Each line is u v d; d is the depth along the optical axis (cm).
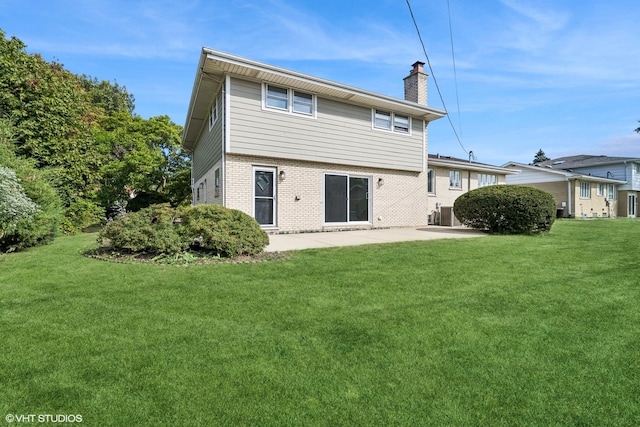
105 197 1834
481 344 278
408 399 205
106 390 211
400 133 1266
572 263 581
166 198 2148
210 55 828
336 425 183
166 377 226
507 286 441
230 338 286
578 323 323
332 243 800
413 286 440
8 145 1005
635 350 270
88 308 354
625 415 193
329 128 1091
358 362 248
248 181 959
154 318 329
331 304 371
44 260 598
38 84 1205
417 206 1335
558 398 208
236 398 205
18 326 306
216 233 605
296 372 234
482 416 191
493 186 1115
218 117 1018
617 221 1602
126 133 1992
